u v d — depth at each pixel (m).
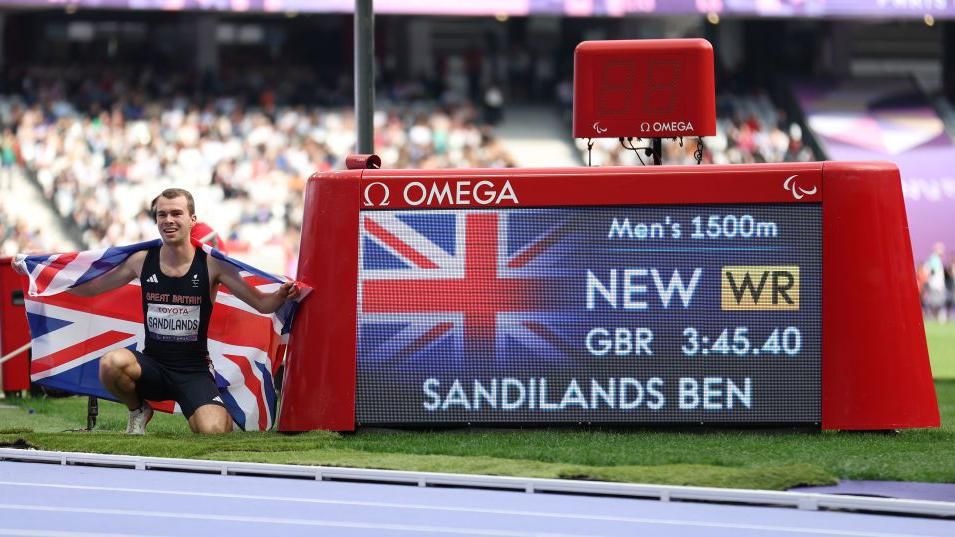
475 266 34.31
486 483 27.23
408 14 144.38
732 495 25.55
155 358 34.91
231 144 138.75
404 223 34.47
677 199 33.94
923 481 27.86
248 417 35.75
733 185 33.88
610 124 35.97
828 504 24.92
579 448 31.39
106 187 132.00
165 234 34.25
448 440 32.97
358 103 42.00
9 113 140.62
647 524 23.42
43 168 134.12
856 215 33.66
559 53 167.88
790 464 28.67
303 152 140.12
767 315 33.78
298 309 34.81
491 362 34.22
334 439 33.22
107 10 158.38
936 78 171.25
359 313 34.50
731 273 33.88
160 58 155.62
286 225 131.75
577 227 34.19
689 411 33.84
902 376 33.62
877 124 160.75
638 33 170.62
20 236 123.31
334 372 34.38
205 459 30.25
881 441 32.75
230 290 34.72
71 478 28.34
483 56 165.88
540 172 34.28
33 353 36.69
